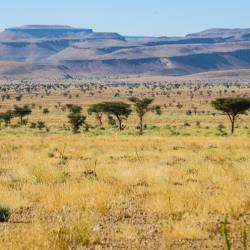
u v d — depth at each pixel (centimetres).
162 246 2211
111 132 17138
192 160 5725
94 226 2567
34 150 7556
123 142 9412
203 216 2747
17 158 6200
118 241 2319
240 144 8525
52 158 6100
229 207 2931
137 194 3494
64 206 3005
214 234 2452
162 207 2969
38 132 17750
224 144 8625
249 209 2961
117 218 2789
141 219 2781
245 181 4116
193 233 2375
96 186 3581
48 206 3033
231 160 6016
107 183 3866
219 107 16625
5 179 4156
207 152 6906
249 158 6044
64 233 2344
